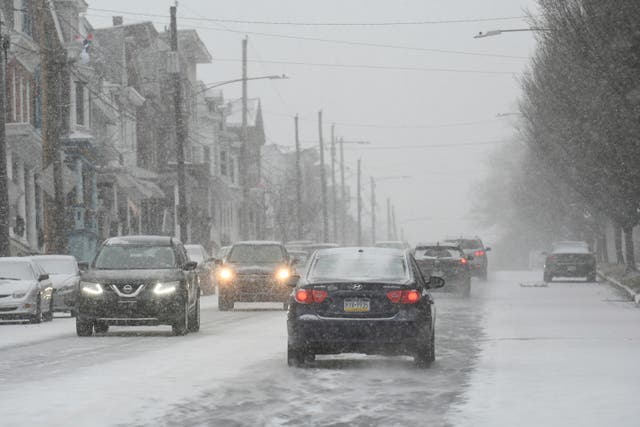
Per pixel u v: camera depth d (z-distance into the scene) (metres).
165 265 58.88
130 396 31.91
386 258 41.78
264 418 27.67
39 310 71.88
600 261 178.00
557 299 91.56
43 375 37.59
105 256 59.19
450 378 36.34
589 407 29.27
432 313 41.12
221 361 42.28
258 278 81.88
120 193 154.88
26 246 112.62
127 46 160.25
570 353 44.56
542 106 115.06
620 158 91.38
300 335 39.56
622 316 69.31
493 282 130.38
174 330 56.97
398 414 28.27
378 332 39.22
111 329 63.72
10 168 114.06
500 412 28.47
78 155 121.44
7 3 115.50
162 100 179.75
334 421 27.12
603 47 83.69
